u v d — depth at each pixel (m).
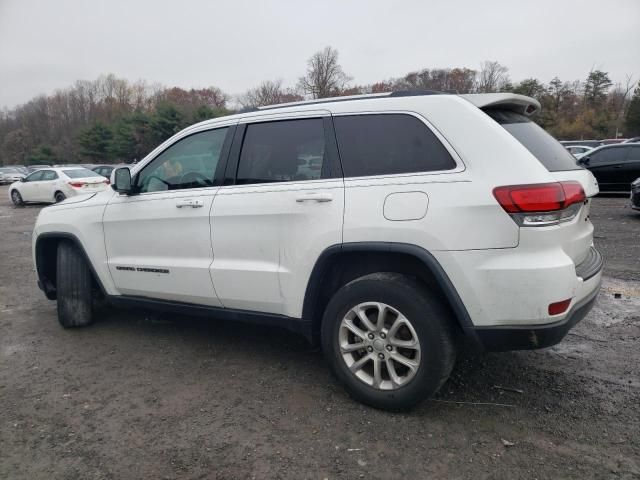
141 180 3.99
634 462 2.44
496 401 3.05
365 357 2.96
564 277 2.51
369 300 2.87
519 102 3.10
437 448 2.59
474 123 2.72
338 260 3.09
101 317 4.84
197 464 2.51
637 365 3.51
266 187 3.27
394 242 2.75
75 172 18.45
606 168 14.22
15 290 6.00
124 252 4.03
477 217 2.56
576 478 2.34
